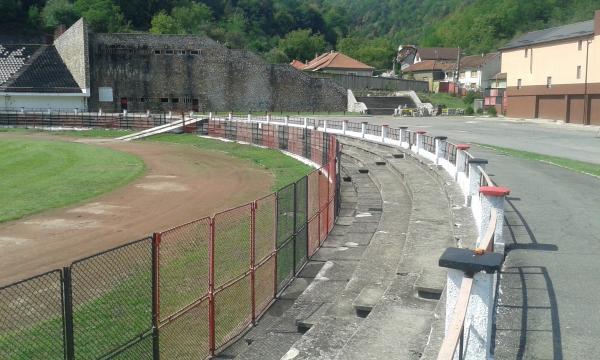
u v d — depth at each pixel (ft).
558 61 197.98
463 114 250.78
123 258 41.29
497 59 367.45
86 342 29.17
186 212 72.74
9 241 57.52
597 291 31.96
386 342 27.14
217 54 268.82
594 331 26.84
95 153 133.80
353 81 297.74
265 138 146.61
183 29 408.05
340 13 647.97
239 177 103.60
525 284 33.12
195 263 42.55
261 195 85.25
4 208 73.00
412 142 98.94
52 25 354.95
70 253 53.47
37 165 112.47
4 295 34.58
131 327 31.22
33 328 30.07
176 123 183.32
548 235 43.55
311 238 52.47
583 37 183.93
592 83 181.16
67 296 24.45
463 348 19.42
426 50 475.72
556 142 123.44
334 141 79.82
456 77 378.94
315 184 77.92
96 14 368.27
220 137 170.09
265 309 38.99
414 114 242.78
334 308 34.30
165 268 40.78
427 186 65.98
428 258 38.70
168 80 265.54
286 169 113.09
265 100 275.80
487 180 41.88
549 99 205.36
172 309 34.42
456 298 18.52
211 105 270.46
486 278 18.99
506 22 476.13
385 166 92.94
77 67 241.35
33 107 234.38
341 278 44.29
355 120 204.03
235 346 34.01
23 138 168.96
